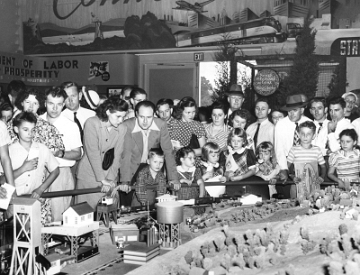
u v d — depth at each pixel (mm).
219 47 13969
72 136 6309
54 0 15945
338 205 5184
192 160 6750
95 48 15539
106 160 6199
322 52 12812
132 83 15047
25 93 6062
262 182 6961
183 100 7922
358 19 12555
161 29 14656
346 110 9898
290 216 5332
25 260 3818
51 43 16062
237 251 4246
